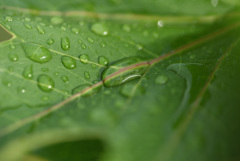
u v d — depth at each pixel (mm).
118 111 143
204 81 148
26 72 147
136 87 149
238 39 155
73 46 153
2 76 146
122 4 160
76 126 141
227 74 148
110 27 159
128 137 139
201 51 155
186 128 140
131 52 155
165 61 155
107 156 138
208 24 158
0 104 143
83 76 150
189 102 144
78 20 160
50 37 153
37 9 160
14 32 151
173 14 159
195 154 137
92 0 160
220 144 138
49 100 146
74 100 147
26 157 140
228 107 142
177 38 157
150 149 138
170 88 147
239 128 140
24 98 145
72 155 141
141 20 160
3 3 159
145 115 142
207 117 141
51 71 149
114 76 152
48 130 141
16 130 141
